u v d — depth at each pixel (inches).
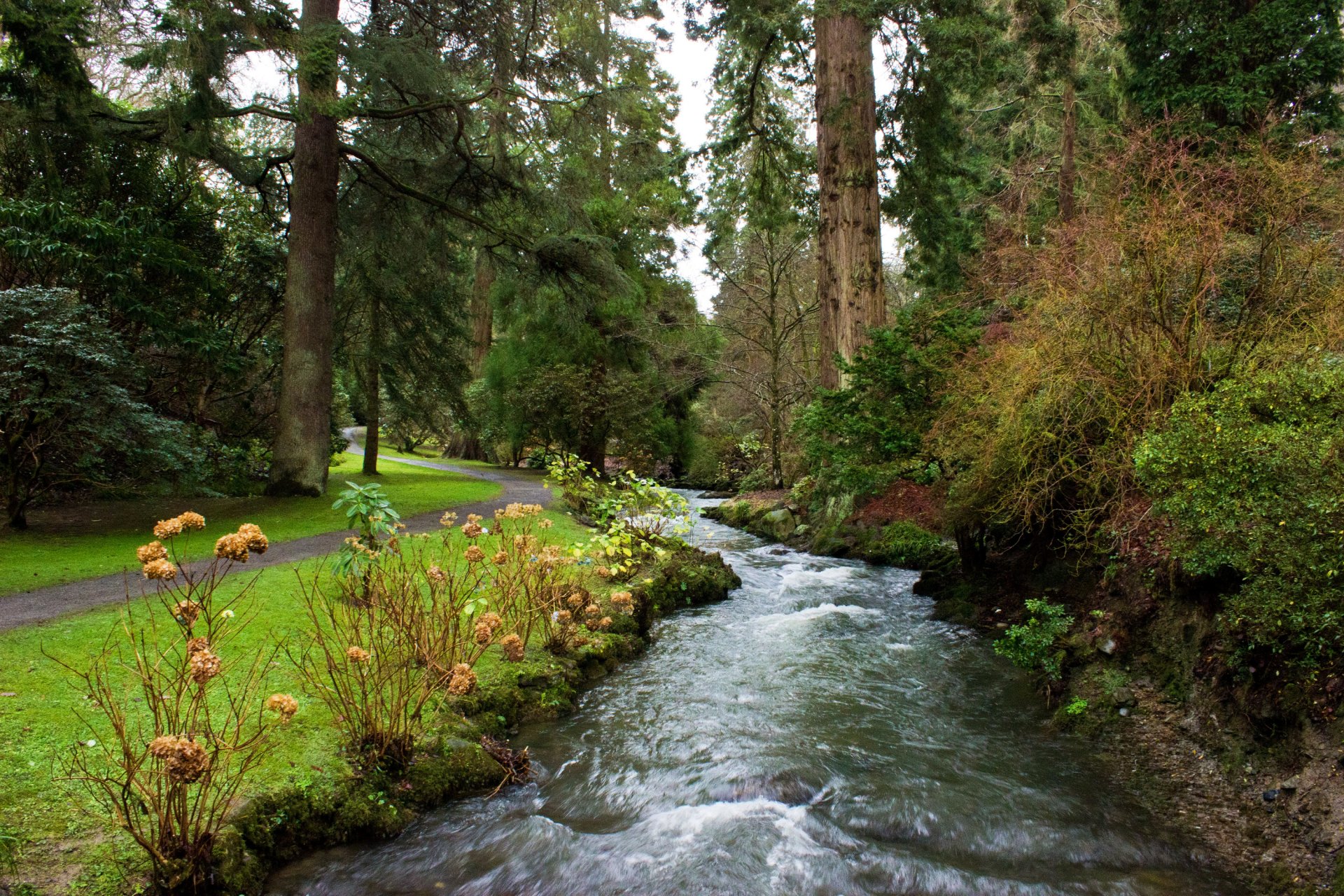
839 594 365.4
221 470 528.4
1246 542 151.1
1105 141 519.5
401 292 693.9
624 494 397.4
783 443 784.9
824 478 532.1
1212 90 471.5
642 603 297.0
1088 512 226.2
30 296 319.3
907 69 541.6
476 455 1321.4
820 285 525.7
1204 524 158.2
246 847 125.6
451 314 767.7
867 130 498.6
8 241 366.6
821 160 516.1
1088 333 221.8
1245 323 211.9
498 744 180.4
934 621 311.9
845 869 132.6
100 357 318.7
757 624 309.7
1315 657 141.6
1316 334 191.2
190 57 369.1
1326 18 462.0
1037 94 645.3
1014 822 147.7
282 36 381.7
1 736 137.6
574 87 529.0
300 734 155.7
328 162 496.7
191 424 510.3
